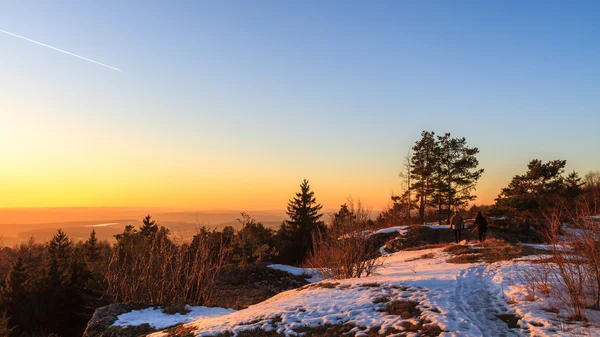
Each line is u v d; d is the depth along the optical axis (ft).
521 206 114.11
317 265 68.33
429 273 48.83
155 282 56.18
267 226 168.35
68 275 91.86
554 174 114.21
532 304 29.37
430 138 167.84
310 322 29.81
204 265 60.39
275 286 81.20
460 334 24.06
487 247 71.51
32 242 223.10
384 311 30.76
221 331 30.27
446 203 156.97
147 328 37.50
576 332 23.07
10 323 85.61
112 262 62.80
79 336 89.71
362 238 55.98
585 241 28.45
